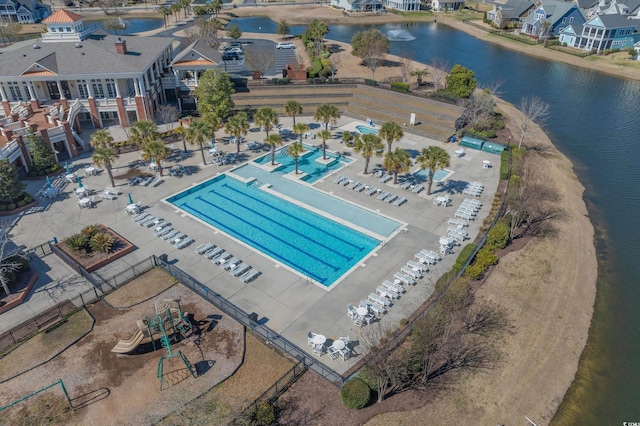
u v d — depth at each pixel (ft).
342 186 152.35
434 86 248.52
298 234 130.82
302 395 81.61
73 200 143.64
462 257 114.21
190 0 460.14
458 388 85.56
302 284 109.60
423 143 184.85
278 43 337.72
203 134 157.17
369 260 117.50
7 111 189.57
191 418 75.87
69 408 78.43
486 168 164.96
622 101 254.88
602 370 94.22
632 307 111.45
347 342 91.61
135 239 125.49
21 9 423.64
